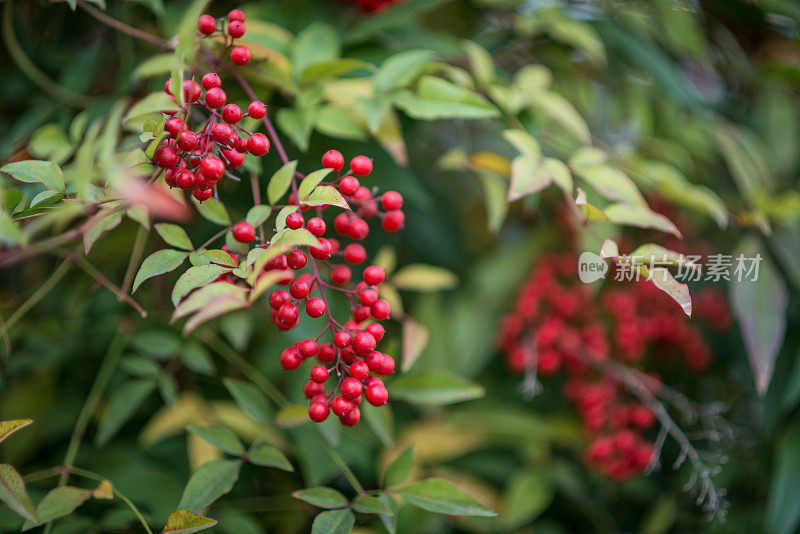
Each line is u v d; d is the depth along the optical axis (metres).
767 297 0.90
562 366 1.08
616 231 0.88
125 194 0.73
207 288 0.72
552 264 1.03
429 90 0.84
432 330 0.99
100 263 0.94
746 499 1.02
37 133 0.83
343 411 0.74
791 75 0.97
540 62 0.98
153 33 0.91
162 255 0.74
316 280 0.76
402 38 0.90
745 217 0.92
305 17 0.91
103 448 0.93
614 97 0.98
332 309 0.90
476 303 1.02
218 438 0.79
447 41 0.92
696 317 1.06
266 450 0.80
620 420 0.98
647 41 0.97
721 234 1.05
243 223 0.75
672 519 0.97
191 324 0.71
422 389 0.84
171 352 0.89
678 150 0.96
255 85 0.84
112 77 0.93
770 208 0.91
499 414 0.99
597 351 0.98
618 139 1.03
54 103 0.89
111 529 0.83
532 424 0.98
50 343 0.93
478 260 1.14
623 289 1.03
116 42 0.92
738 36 1.05
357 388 0.74
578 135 0.86
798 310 0.97
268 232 0.90
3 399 0.92
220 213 0.77
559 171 0.82
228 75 0.82
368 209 0.79
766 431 0.96
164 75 0.85
